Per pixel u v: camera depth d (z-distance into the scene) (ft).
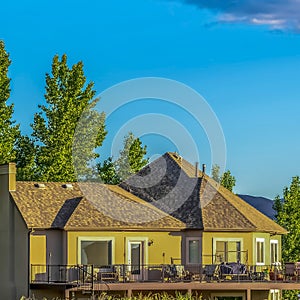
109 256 177.78
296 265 180.45
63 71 245.86
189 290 169.99
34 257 175.32
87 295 167.63
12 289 178.40
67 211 182.29
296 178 231.30
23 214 177.78
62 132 242.99
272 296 193.67
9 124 238.07
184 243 184.44
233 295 178.91
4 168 185.78
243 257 186.09
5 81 237.86
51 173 239.30
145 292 171.63
